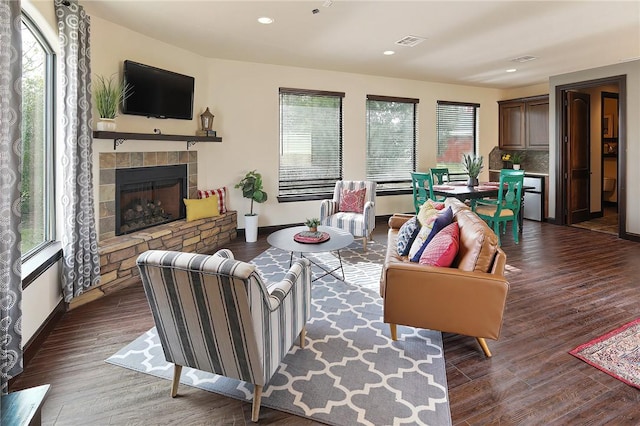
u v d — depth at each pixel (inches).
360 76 251.1
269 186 230.4
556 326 108.6
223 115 213.8
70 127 114.4
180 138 179.3
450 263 95.8
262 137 225.3
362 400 75.9
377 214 268.5
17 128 76.7
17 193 77.1
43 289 103.3
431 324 91.4
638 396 77.4
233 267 61.5
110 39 150.4
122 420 70.9
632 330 105.2
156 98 167.3
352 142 252.8
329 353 93.7
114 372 86.4
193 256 64.7
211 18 146.9
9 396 45.9
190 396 77.9
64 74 112.9
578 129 259.1
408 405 74.4
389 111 267.3
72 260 116.1
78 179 119.8
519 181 202.4
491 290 86.3
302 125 238.1
